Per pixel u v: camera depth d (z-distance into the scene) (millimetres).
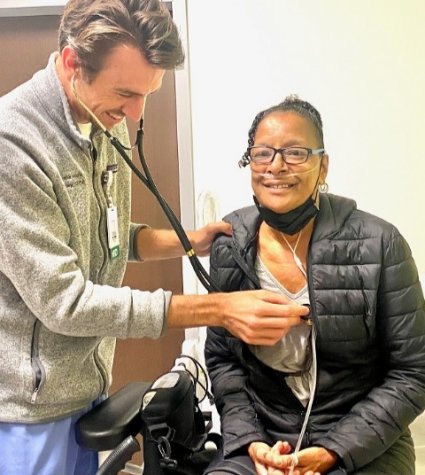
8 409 1162
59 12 2057
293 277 1237
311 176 1179
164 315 1101
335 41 1885
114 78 1067
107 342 1352
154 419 1204
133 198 2180
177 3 1898
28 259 1041
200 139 1992
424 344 1188
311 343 1205
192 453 1287
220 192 2021
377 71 1892
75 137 1157
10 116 1075
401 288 1182
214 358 1389
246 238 1278
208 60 1934
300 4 1874
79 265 1180
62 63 1123
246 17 1896
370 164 1946
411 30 1860
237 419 1247
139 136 1214
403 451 1230
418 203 1958
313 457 1124
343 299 1182
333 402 1217
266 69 1920
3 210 1033
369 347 1226
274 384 1241
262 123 1203
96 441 1153
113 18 1022
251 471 1157
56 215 1097
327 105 1923
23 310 1134
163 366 2326
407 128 1917
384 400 1171
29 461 1179
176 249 1484
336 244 1196
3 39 2127
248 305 1088
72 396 1208
